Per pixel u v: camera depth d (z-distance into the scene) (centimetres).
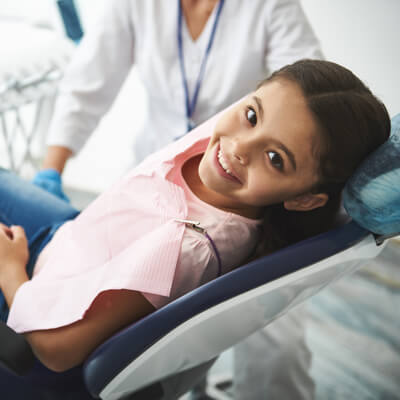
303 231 77
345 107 62
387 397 146
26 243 89
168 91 122
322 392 145
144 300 69
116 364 61
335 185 68
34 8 197
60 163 122
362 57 176
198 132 83
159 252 68
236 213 79
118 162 229
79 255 76
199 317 59
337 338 165
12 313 74
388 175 58
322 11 178
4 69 160
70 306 70
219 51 117
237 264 77
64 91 125
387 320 173
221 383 147
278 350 115
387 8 165
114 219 77
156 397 77
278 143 64
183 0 115
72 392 75
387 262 198
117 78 126
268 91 66
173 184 76
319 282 68
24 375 69
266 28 116
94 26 123
